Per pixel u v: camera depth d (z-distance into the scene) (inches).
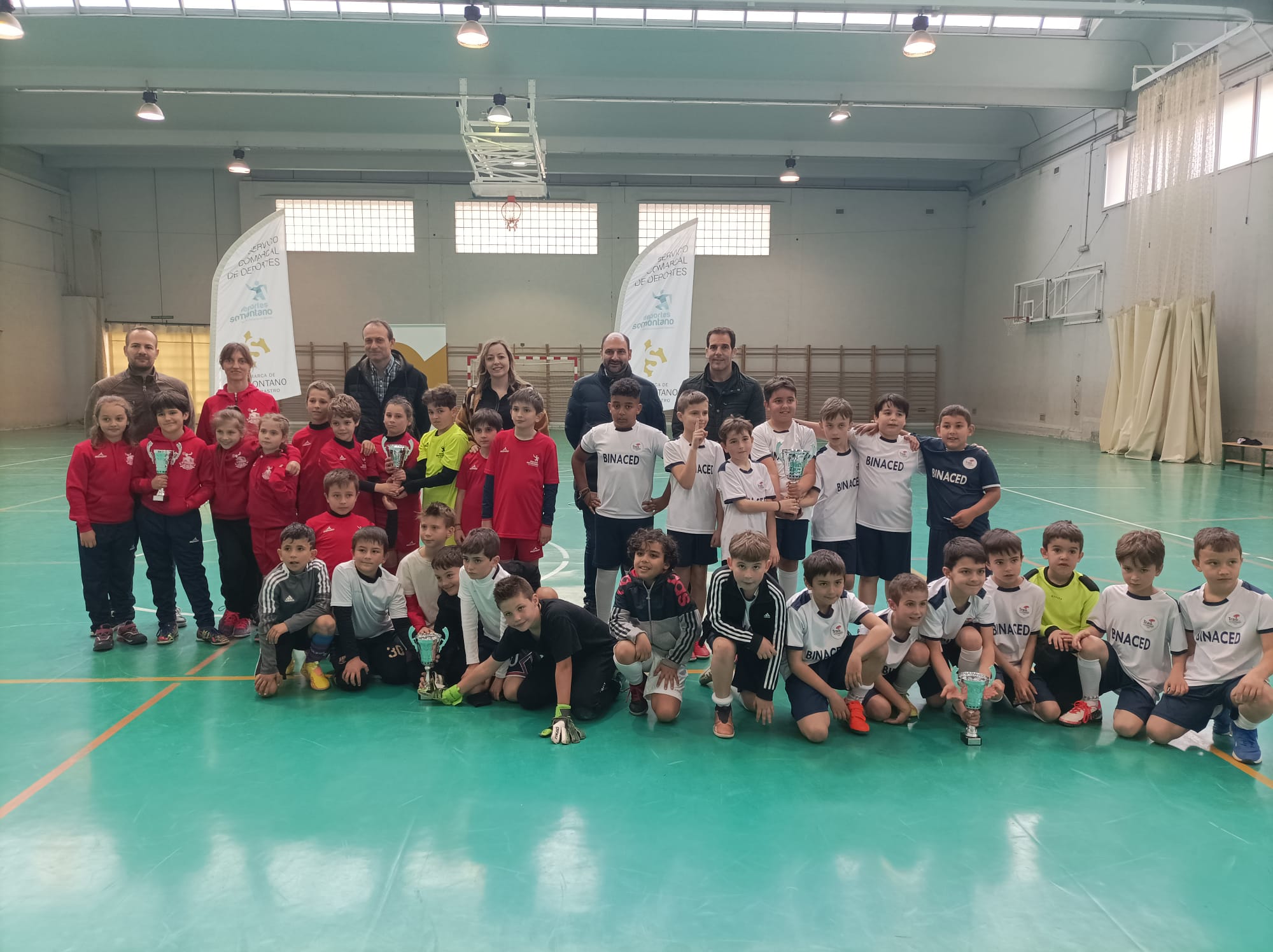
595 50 538.6
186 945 73.9
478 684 132.9
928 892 82.0
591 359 784.3
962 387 807.1
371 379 190.7
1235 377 478.3
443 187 761.6
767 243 789.2
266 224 226.7
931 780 107.1
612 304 781.3
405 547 179.3
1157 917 78.3
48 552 245.6
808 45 538.9
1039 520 296.8
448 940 74.3
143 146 666.8
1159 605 122.6
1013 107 591.8
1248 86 462.6
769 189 781.3
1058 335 653.9
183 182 753.6
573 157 733.9
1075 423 636.1
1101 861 87.8
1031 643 130.6
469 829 93.8
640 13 513.3
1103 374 599.2
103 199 756.0
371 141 657.6
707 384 176.9
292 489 163.8
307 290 764.0
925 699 138.6
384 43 527.2
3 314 689.0
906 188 787.4
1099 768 111.0
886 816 97.3
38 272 727.1
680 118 650.8
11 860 87.4
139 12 504.1
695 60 546.6
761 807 99.5
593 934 75.2
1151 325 521.7
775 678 121.6
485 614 133.0
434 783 105.2
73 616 182.1
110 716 127.3
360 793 102.4
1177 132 501.0
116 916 78.0
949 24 527.2
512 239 773.9
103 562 158.6
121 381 173.8
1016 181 709.3
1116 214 579.8
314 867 86.0
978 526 157.8
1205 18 413.7
